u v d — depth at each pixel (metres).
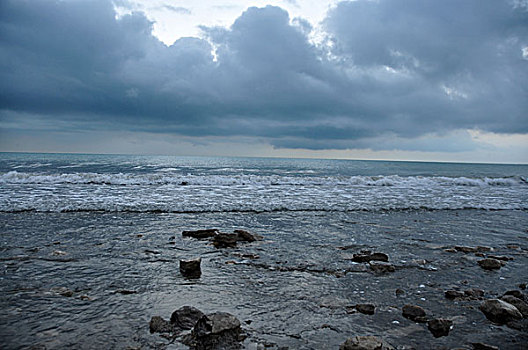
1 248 4.91
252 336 2.61
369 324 2.90
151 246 5.27
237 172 27.38
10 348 2.34
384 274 4.27
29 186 12.69
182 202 9.55
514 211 10.02
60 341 2.46
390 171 35.84
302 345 2.50
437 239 6.29
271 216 8.17
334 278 4.08
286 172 29.64
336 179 16.86
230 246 5.41
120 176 15.37
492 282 4.07
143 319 2.87
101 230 6.23
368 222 7.75
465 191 14.78
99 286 3.62
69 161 38.38
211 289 3.63
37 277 3.82
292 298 3.44
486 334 2.74
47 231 6.05
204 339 2.50
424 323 2.94
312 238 6.11
